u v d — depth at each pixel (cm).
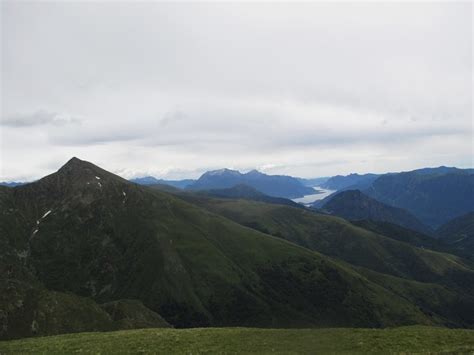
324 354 4538
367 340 5009
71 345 5053
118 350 4747
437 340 4912
